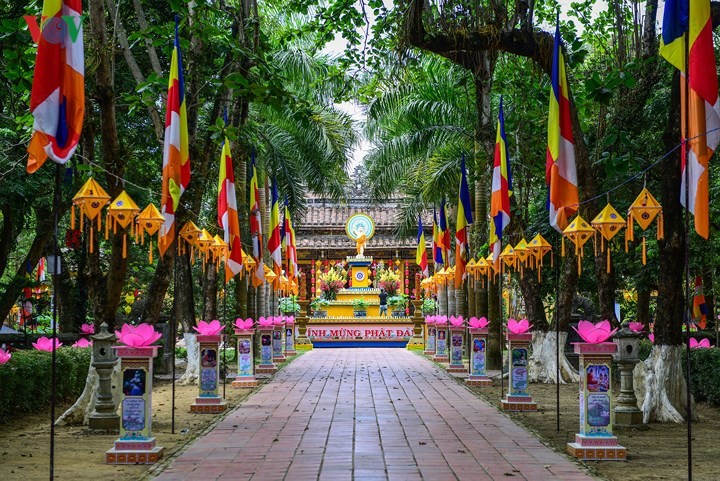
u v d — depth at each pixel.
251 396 18.73
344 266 51.34
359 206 54.03
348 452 11.27
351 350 39.78
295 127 29.64
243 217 27.50
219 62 21.41
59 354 17.19
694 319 26.86
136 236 13.66
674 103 14.26
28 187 19.25
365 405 16.78
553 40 15.56
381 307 46.97
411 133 27.12
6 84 17.92
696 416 14.50
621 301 34.38
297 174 31.05
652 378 14.42
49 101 9.20
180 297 21.98
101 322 14.77
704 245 22.80
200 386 15.98
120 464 10.60
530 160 21.69
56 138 9.20
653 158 20.45
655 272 25.02
